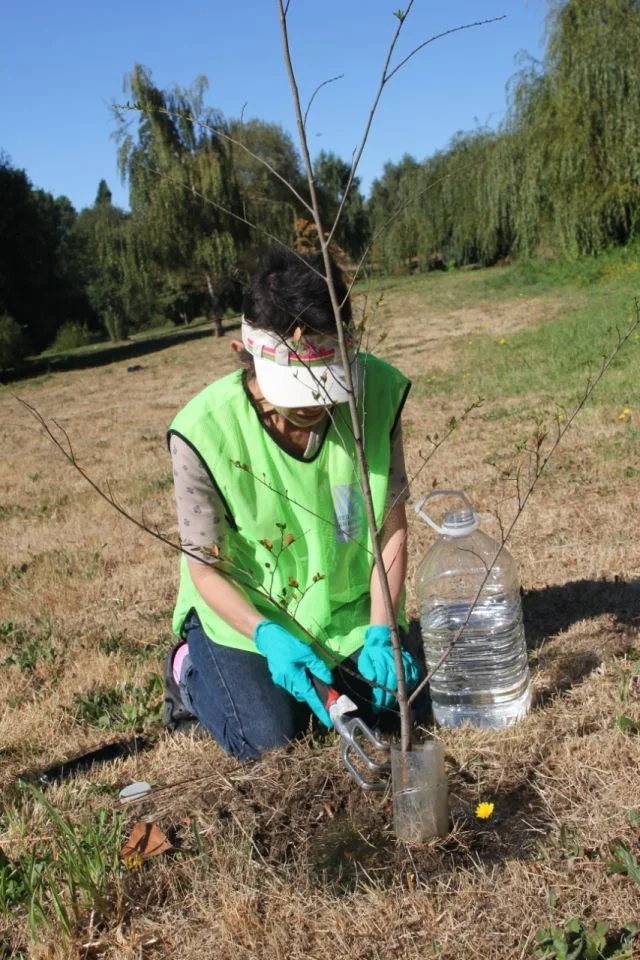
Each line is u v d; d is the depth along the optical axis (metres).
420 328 22.59
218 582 3.00
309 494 3.02
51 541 7.15
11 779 3.26
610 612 3.88
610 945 2.09
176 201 30.09
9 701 4.00
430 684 3.17
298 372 2.61
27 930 2.37
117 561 6.30
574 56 23.36
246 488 2.98
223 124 30.70
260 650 2.88
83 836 2.70
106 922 2.38
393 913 2.25
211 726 3.15
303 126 2.10
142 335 43.78
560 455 7.16
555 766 2.78
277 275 2.61
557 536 5.14
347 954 2.17
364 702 3.11
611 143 23.50
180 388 20.50
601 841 2.40
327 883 2.43
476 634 3.14
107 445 12.73
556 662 3.45
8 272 36.75
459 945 2.15
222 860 2.53
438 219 40.59
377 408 3.06
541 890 2.27
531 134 24.70
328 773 2.86
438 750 2.53
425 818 2.49
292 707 3.07
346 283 2.66
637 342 12.38
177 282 33.66
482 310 24.52
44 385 26.02
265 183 30.38
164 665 3.90
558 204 24.78
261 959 2.20
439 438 8.94
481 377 13.13
